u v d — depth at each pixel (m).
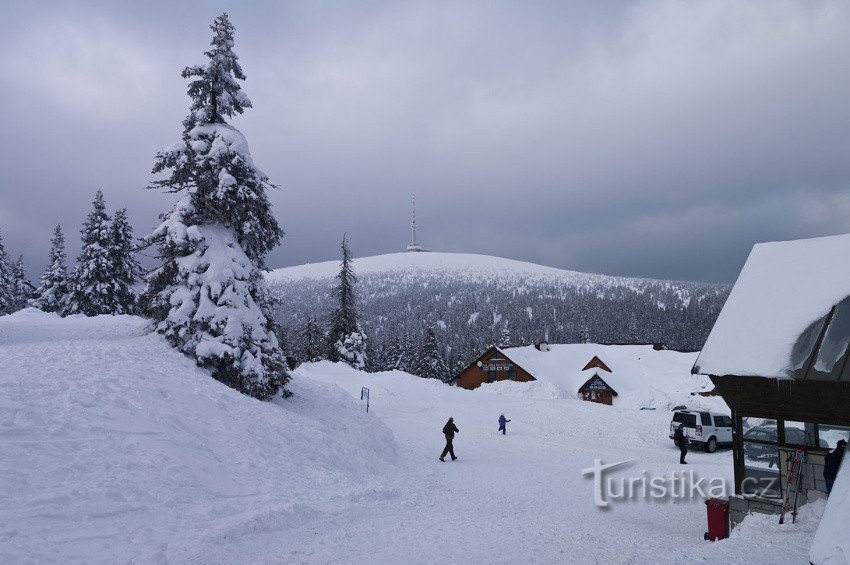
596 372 60.22
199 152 19.81
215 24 21.38
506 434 30.73
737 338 12.24
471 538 10.36
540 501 15.40
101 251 47.59
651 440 30.39
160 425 12.30
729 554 9.41
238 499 10.76
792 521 11.15
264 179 20.88
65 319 33.72
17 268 67.00
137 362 16.19
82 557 6.98
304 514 10.57
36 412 10.74
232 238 20.11
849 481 7.91
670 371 60.84
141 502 9.08
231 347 18.05
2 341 20.55
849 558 6.98
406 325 196.38
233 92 21.62
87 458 9.79
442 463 21.27
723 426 28.08
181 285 19.06
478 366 66.69
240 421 14.90
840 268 12.27
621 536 11.68
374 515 11.73
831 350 10.79
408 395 43.66
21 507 7.78
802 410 11.23
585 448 26.59
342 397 24.77
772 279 13.20
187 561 7.47
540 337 168.62
